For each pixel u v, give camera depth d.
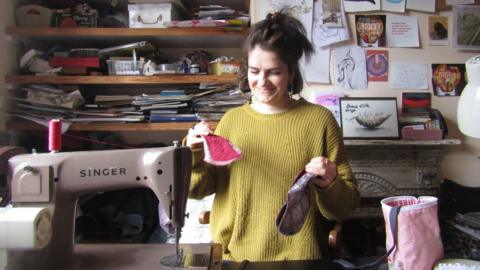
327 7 1.72
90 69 1.86
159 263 0.83
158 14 1.82
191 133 1.07
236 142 1.13
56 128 0.88
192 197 1.11
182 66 1.85
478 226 1.52
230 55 2.17
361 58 1.74
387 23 1.74
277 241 1.06
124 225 1.76
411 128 1.72
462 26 1.76
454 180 1.81
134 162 0.89
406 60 1.76
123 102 1.87
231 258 1.08
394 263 0.86
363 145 1.68
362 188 1.73
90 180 0.87
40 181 0.84
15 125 1.80
